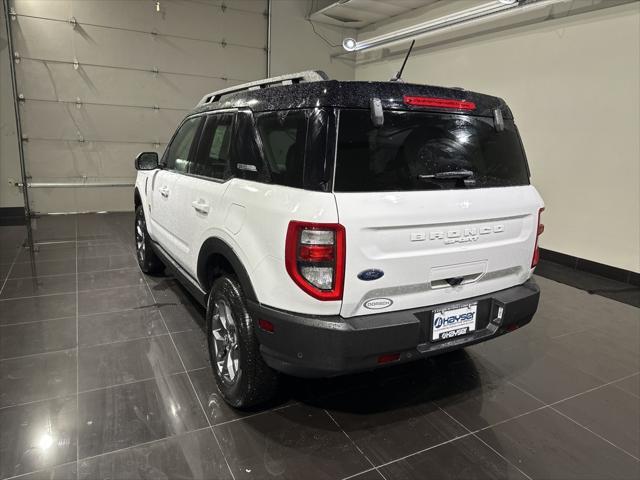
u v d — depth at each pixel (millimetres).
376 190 1754
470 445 2045
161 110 7750
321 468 1865
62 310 3389
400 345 1785
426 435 2100
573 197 5121
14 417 2115
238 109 2301
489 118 2133
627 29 4441
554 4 5145
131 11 7191
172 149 3346
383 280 1753
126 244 5445
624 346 3117
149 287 3918
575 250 5145
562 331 3348
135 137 7637
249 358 2016
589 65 4832
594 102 4816
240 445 1979
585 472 1911
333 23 8898
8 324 3131
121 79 7336
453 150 1980
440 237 1858
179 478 1784
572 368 2791
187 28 7680
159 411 2195
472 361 2834
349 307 1724
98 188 7469
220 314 2252
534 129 5547
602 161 4785
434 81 7328
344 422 2168
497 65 6051
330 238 1646
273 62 8555
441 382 2562
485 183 2068
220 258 2336
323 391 2424
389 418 2215
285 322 1769
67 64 6922
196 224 2529
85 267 4473
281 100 1952
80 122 7176
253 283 1901
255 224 1887
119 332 3037
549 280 4648
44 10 6629
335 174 1695
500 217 2047
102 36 7066
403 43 7867
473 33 6418
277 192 1829
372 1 7395
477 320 2070
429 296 1910
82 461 1852
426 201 1818
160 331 3064
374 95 1792
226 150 2342
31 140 6895
